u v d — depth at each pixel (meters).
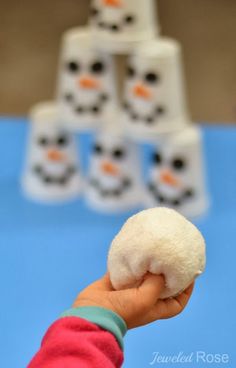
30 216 0.58
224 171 0.64
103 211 0.60
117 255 0.22
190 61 1.05
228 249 0.52
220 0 1.22
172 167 0.57
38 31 1.12
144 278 0.22
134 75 0.57
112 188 0.59
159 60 0.55
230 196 0.60
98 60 0.59
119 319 0.21
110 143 0.59
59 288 0.48
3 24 1.15
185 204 0.57
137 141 0.60
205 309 0.45
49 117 0.61
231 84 0.99
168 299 0.22
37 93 0.98
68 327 0.20
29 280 0.49
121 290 0.22
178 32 1.12
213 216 0.58
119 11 0.57
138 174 0.61
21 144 0.70
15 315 0.45
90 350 0.20
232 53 1.06
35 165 0.61
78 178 0.63
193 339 0.41
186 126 0.59
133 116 0.58
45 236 0.55
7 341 0.43
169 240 0.21
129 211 0.60
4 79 1.01
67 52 0.60
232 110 0.94
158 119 0.57
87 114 0.60
